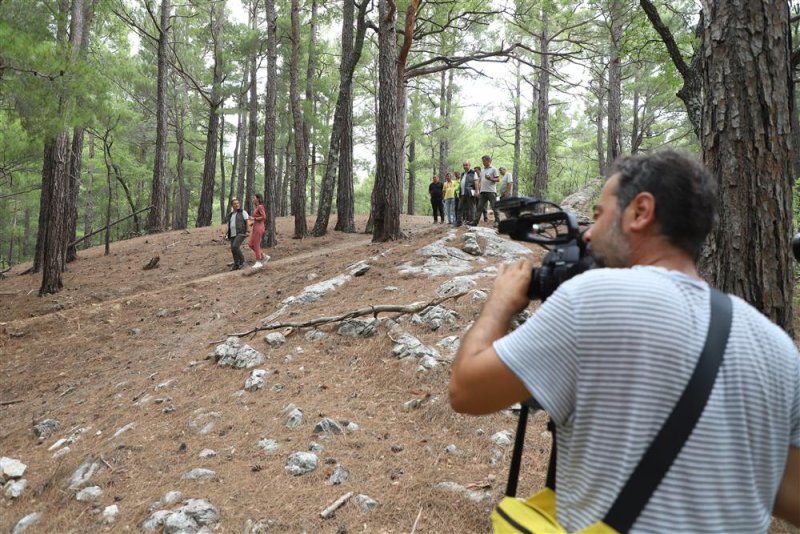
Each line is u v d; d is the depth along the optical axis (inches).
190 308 394.6
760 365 42.2
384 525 130.6
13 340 383.6
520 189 1366.9
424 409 181.3
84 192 1692.9
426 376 200.7
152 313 399.9
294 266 480.4
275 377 220.2
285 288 384.5
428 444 163.9
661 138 1172.5
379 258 393.1
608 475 41.0
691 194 46.4
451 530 127.8
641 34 300.2
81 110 458.6
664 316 41.9
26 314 460.1
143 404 223.1
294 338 257.4
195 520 136.5
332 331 254.7
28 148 475.8
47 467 188.7
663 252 47.8
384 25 505.7
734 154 113.0
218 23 1109.7
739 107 112.4
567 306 44.1
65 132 517.7
